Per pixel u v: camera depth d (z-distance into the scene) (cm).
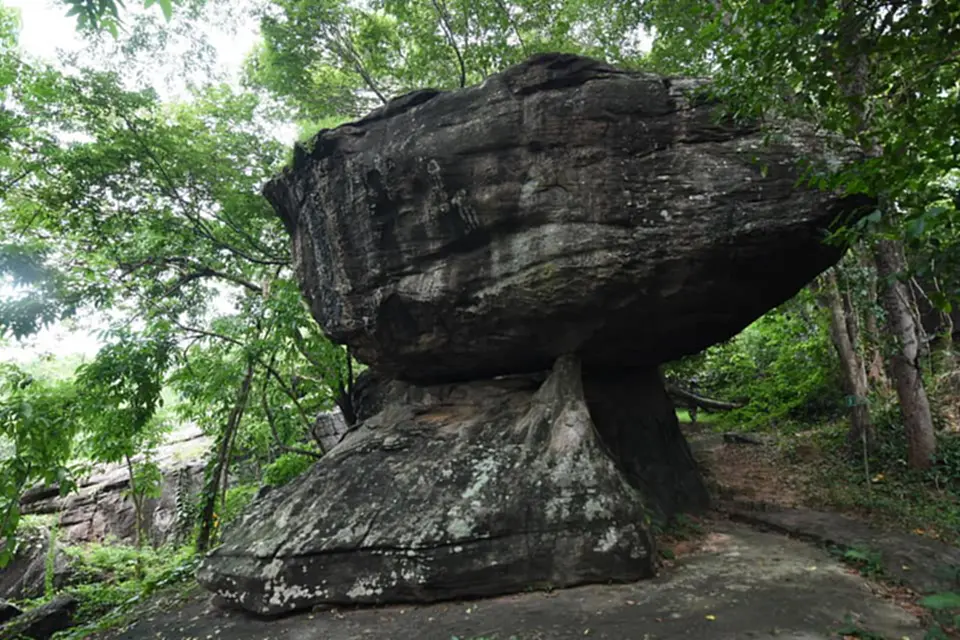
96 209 1177
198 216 1290
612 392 872
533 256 686
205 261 1288
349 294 834
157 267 1268
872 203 565
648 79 659
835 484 912
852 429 1049
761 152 601
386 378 1082
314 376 1380
